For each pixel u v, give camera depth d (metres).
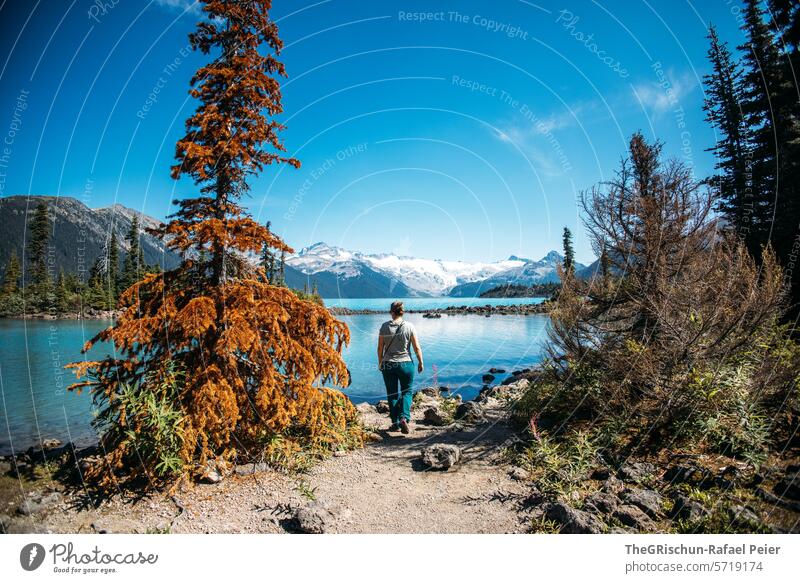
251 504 4.00
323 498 4.18
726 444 4.36
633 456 4.51
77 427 7.96
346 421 6.22
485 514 3.76
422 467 5.00
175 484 4.12
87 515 3.71
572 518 3.39
